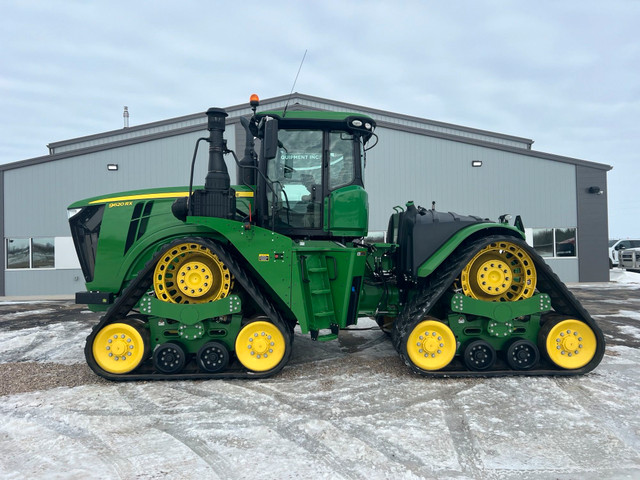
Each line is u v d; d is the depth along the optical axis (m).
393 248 4.88
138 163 12.64
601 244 14.23
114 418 3.18
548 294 4.25
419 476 2.38
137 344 4.02
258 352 4.08
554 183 14.05
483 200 13.78
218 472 2.43
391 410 3.30
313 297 4.08
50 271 12.42
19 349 5.42
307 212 4.50
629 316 7.66
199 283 4.02
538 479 2.35
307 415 3.21
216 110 4.09
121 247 4.54
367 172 13.38
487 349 4.08
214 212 4.07
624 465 2.50
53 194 12.42
